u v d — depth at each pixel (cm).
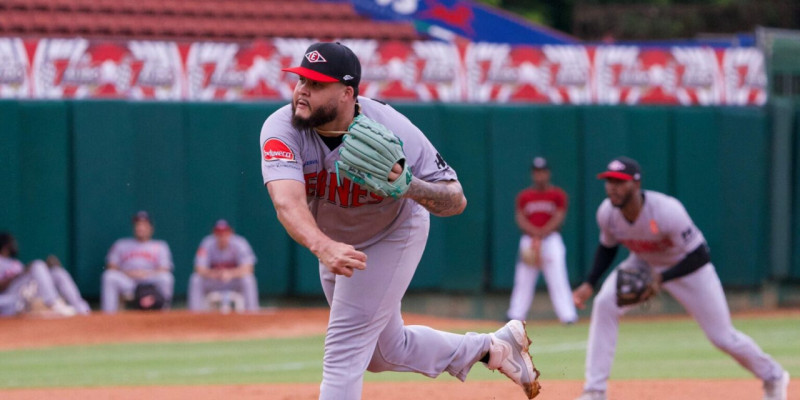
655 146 6156
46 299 4869
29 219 5231
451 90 5916
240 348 4206
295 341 4472
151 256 5175
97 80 5419
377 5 7431
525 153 5944
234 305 5278
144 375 3300
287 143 1519
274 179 1491
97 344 4328
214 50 5594
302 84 1498
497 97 5997
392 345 1758
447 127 5828
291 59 5709
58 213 5275
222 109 5547
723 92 6338
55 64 5350
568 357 3788
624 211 2528
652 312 6278
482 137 5881
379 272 1644
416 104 5772
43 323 4653
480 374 3291
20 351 4084
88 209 5319
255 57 5656
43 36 6266
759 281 6419
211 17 6831
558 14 11200
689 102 6278
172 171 5462
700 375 3203
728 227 6281
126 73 5466
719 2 11025
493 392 2712
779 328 5175
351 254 1412
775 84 6531
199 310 5222
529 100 6047
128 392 2770
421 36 7219
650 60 6209
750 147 6328
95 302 5375
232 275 5231
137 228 5166
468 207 5859
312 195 1606
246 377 3228
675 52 6244
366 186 1461
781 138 6431
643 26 10769
